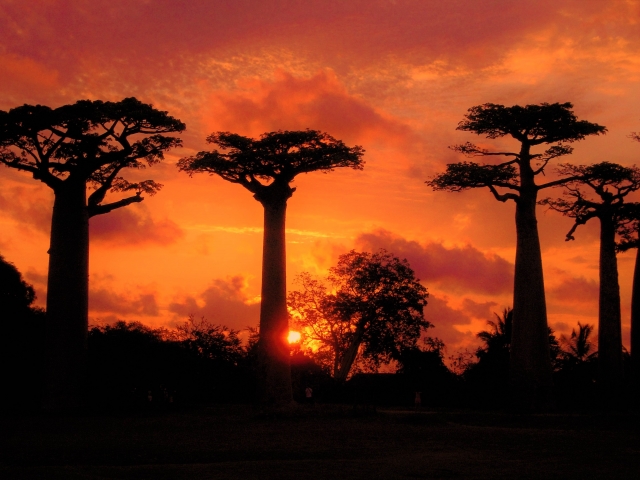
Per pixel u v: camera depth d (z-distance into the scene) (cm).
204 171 3672
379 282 5691
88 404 3556
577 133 3812
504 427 2820
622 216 4162
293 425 2859
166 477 1548
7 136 3566
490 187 3812
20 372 3875
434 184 3869
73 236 3588
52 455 1919
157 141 3878
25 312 4319
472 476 1566
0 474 1565
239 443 2205
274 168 3647
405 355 5369
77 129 3644
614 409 3834
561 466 1712
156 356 4069
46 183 3641
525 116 3750
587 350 5194
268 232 3622
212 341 4600
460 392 4969
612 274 4212
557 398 4066
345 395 5128
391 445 2156
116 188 4081
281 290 3578
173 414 3409
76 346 3528
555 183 3872
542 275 3725
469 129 3878
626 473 1611
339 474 1585
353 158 3653
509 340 4966
